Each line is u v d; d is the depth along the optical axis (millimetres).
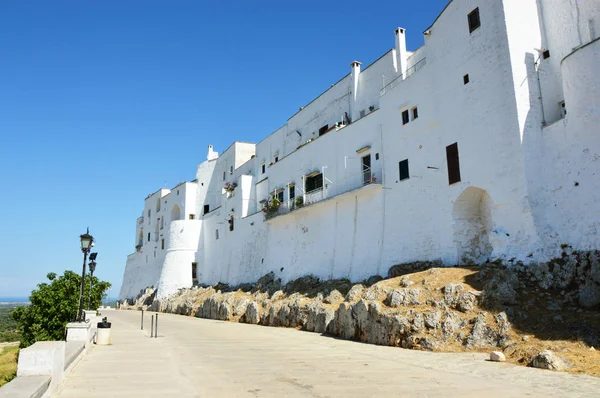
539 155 19547
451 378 11695
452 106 23078
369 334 19188
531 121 19750
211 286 48000
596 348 13055
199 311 41281
